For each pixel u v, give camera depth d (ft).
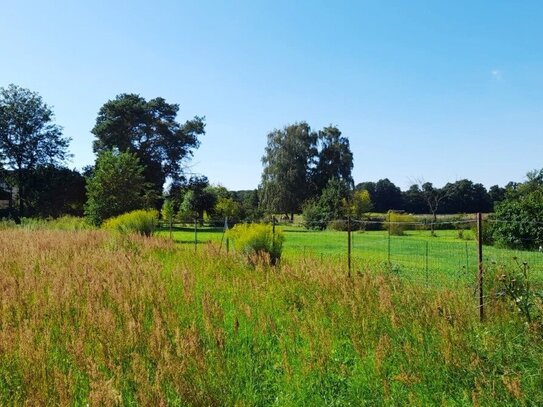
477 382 15.33
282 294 26.96
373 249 75.20
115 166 115.14
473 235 102.12
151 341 16.38
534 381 15.38
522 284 23.34
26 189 218.79
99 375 13.78
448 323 19.72
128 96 212.84
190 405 13.69
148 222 80.53
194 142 220.02
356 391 15.52
